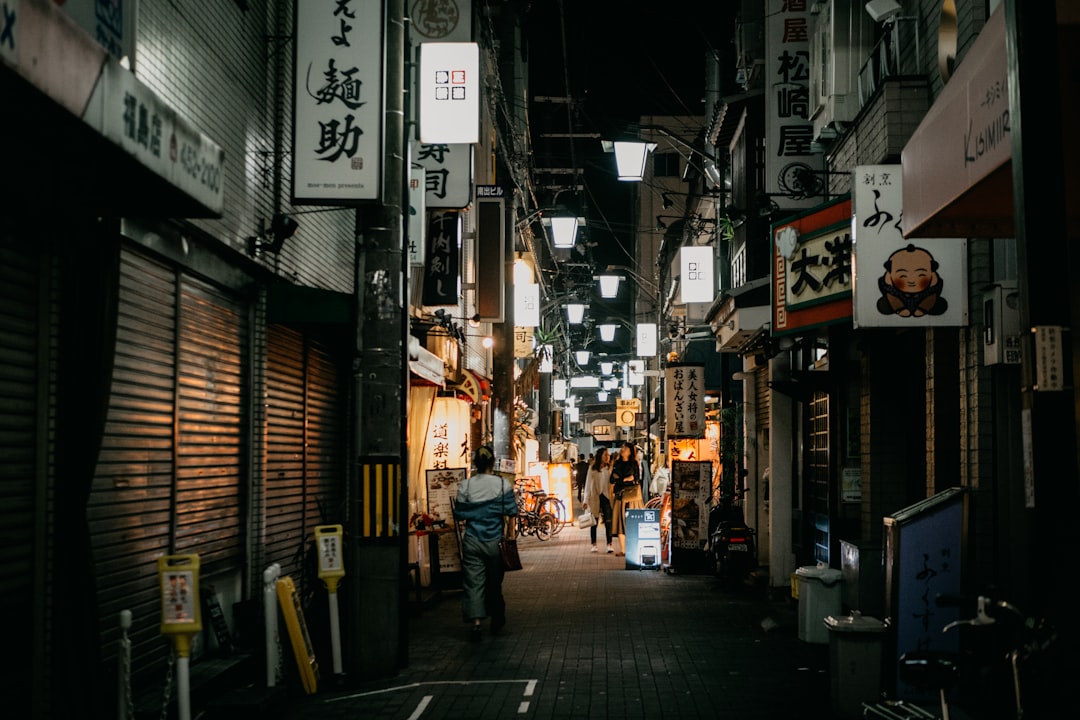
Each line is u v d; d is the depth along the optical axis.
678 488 18.66
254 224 9.87
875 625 7.57
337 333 12.29
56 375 6.29
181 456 8.27
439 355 17.62
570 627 12.31
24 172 5.20
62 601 6.08
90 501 6.66
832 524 12.50
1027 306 4.86
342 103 9.74
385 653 9.55
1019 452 8.09
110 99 4.32
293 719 7.89
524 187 30.52
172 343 8.09
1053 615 4.84
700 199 29.77
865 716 7.20
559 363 52.59
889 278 8.66
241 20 9.58
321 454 12.39
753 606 14.28
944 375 9.32
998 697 5.68
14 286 5.96
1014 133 4.96
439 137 12.59
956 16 8.85
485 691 8.86
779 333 10.91
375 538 9.70
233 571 9.45
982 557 8.10
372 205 9.79
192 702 7.39
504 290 21.28
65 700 6.03
